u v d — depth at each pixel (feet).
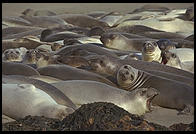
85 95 69.31
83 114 51.90
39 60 90.07
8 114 63.57
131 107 68.44
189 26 138.41
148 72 80.28
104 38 114.42
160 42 103.96
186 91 71.56
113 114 51.90
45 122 53.88
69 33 127.65
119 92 69.56
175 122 63.67
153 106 72.64
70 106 65.57
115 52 104.27
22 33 131.75
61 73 78.02
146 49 92.22
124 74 76.54
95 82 71.36
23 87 64.80
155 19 142.61
